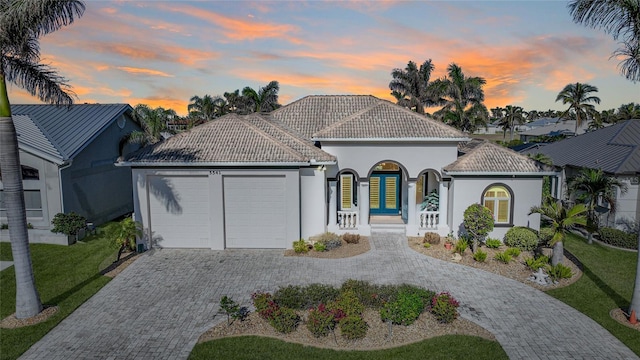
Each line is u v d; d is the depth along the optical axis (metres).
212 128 22.44
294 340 12.35
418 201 25.09
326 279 17.19
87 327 13.36
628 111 59.78
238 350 11.90
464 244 19.64
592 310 14.44
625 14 13.38
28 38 13.04
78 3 13.16
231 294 15.81
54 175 22.81
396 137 21.44
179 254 20.28
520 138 73.75
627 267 18.58
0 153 13.03
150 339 12.62
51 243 22.11
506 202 21.58
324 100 26.56
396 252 20.27
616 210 23.47
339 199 24.61
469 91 48.66
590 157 27.34
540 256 19.16
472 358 11.49
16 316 13.82
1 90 12.85
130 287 16.48
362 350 11.81
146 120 31.06
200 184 20.69
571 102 50.25
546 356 11.71
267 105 53.19
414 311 12.88
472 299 15.27
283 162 19.81
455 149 22.03
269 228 20.84
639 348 12.10
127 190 30.67
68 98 14.55
